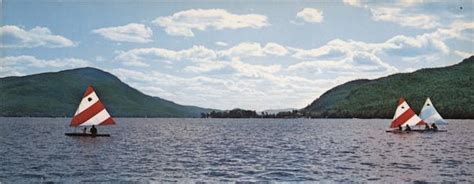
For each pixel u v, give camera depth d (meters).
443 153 62.62
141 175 43.16
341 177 42.00
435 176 42.81
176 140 89.88
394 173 44.34
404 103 102.56
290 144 79.94
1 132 111.00
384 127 152.38
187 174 43.72
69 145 73.62
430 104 105.56
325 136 103.31
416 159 55.75
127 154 60.72
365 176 42.69
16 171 45.19
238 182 39.78
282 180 40.62
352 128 145.88
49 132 112.00
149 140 88.00
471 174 43.78
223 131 131.12
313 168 47.56
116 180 40.50
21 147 69.94
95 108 76.19
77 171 45.34
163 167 48.34
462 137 93.25
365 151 65.81
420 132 106.19
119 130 129.62
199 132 123.94
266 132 124.75
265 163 51.72
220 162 52.69
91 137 90.06
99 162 52.19
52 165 49.50
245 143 82.94
